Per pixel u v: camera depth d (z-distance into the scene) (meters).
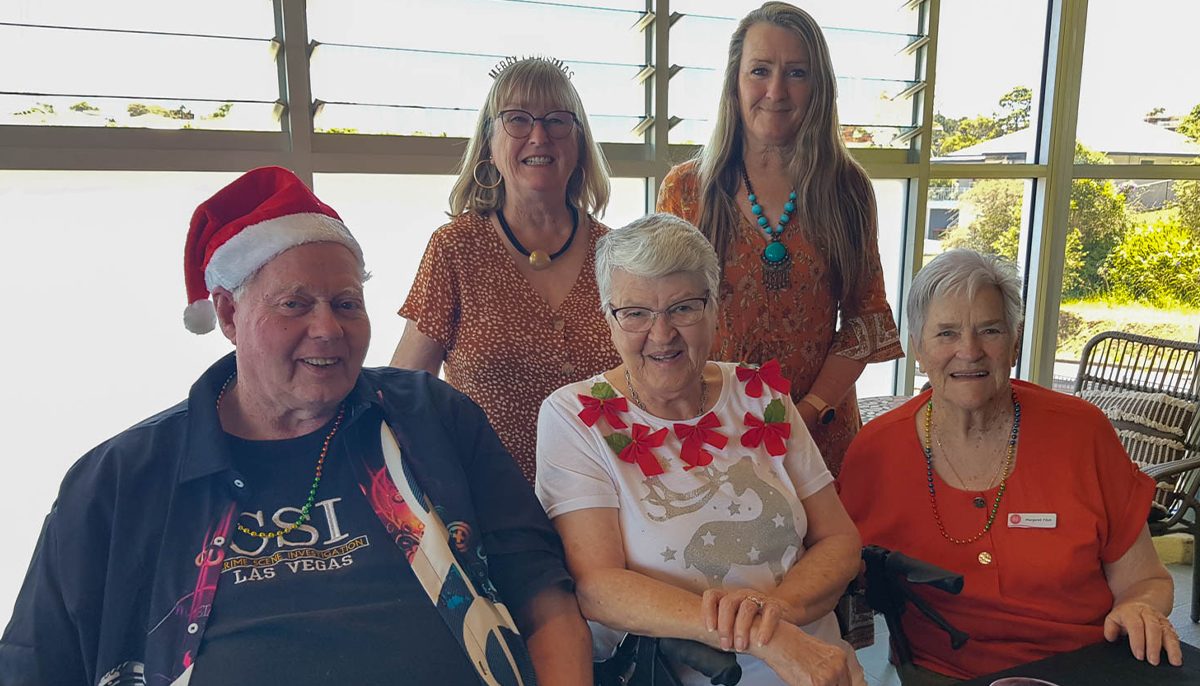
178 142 1.82
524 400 1.61
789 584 1.23
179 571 1.01
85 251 1.79
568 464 1.28
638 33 2.30
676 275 1.24
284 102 1.91
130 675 0.99
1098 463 1.41
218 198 1.08
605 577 1.19
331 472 1.12
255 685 0.97
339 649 1.00
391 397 1.23
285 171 1.12
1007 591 1.40
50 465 1.82
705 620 1.11
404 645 1.03
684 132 2.45
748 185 1.71
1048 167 3.22
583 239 1.70
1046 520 1.39
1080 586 1.38
